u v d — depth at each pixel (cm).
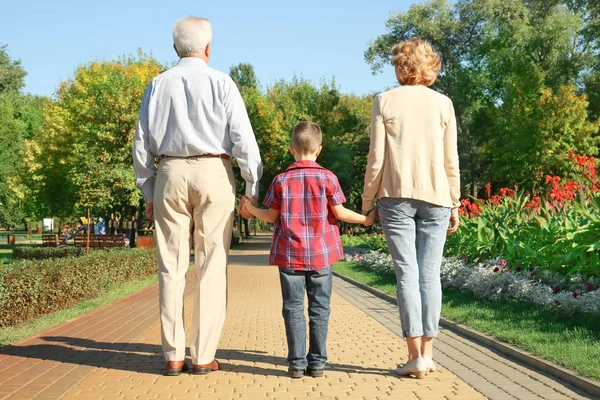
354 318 813
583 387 397
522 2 4434
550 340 540
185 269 455
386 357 518
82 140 3266
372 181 448
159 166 457
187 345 586
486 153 4216
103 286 1306
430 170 444
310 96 5509
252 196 456
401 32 4778
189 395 381
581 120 3769
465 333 650
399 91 454
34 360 500
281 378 432
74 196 3659
